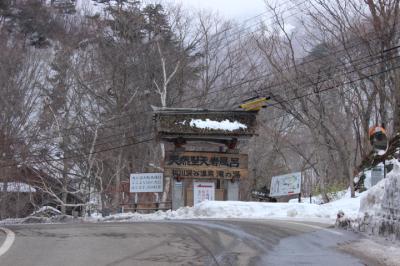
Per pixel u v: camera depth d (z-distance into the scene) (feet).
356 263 29.96
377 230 39.58
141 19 150.10
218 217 73.87
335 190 103.60
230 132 97.14
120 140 138.10
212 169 97.19
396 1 94.12
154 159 139.64
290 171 146.00
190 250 34.94
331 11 107.14
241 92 144.15
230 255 32.89
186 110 98.63
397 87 94.27
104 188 138.92
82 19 163.84
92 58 143.13
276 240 39.78
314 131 106.93
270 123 150.51
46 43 155.84
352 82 97.81
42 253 33.35
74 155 131.13
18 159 126.62
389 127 104.83
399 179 36.73
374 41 97.71
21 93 127.85
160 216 87.30
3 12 155.74
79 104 135.13
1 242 38.81
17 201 134.72
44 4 166.61
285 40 133.28
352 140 115.34
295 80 107.34
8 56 127.75
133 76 144.36
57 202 138.10
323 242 38.34
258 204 78.79
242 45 153.38
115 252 33.99
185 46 151.64
